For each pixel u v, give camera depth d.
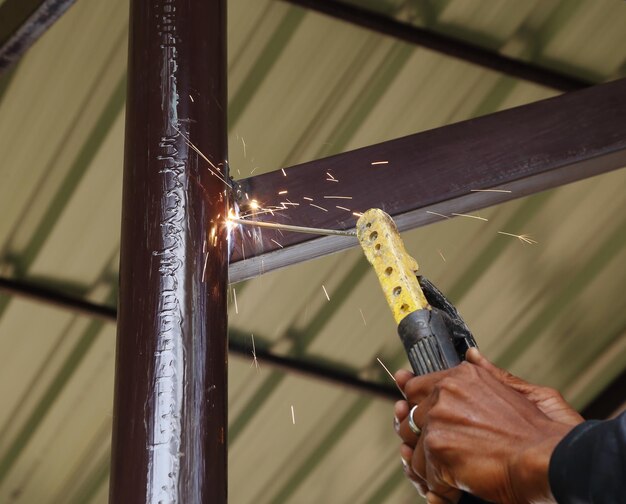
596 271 6.14
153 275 2.90
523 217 5.90
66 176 5.72
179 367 2.77
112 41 5.40
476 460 1.49
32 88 5.49
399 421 1.67
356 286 6.00
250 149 5.63
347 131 5.62
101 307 6.09
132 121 3.18
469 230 5.91
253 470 6.61
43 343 6.22
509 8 5.41
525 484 1.42
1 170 5.72
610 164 4.04
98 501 6.84
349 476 6.68
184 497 2.63
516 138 3.96
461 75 5.53
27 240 5.93
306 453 6.58
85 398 6.38
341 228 3.65
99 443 6.56
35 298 6.03
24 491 6.75
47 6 4.43
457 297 6.17
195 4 3.32
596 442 1.31
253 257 3.60
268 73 5.46
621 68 5.64
